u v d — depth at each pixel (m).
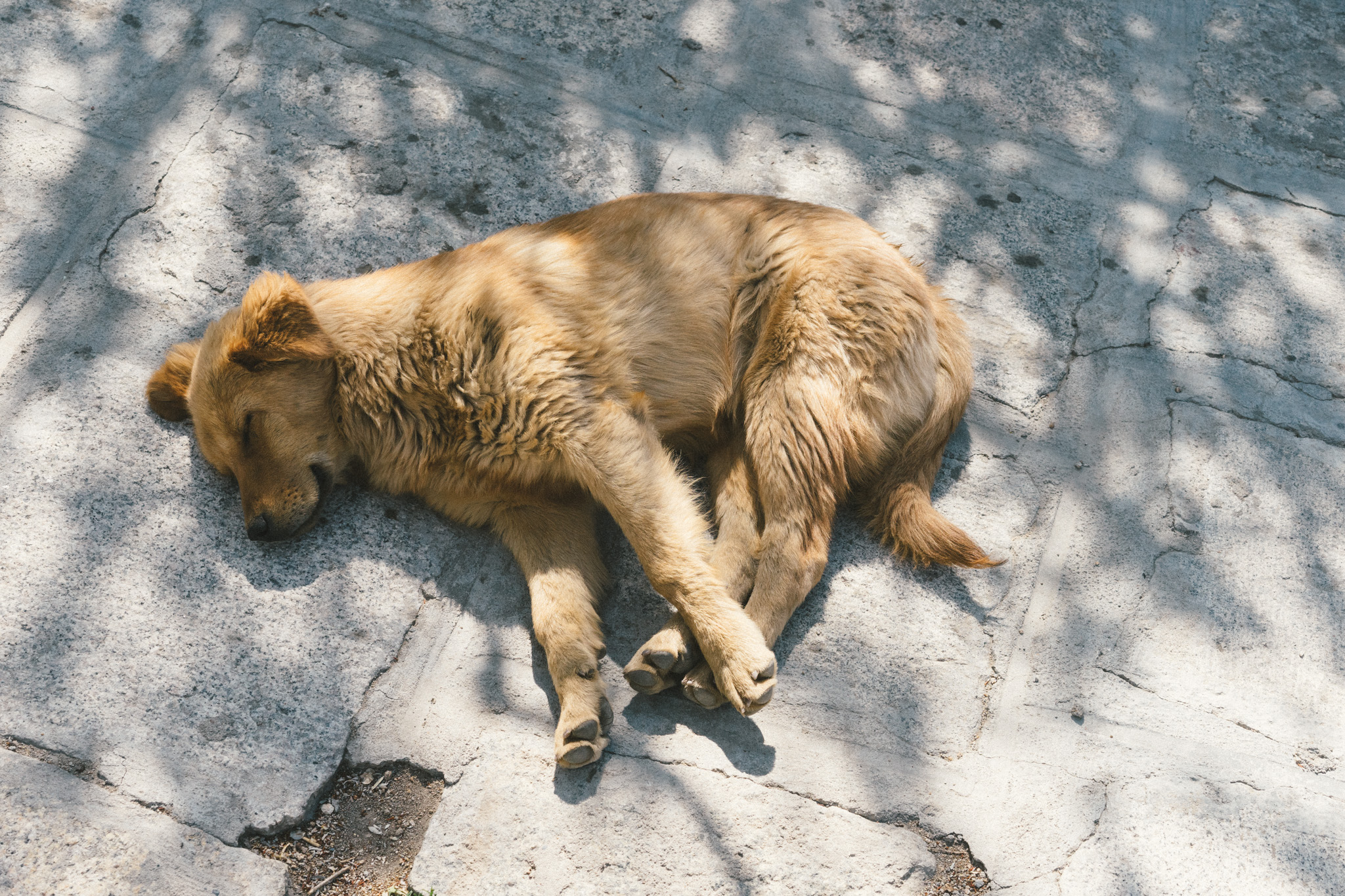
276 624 1.62
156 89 1.93
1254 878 1.55
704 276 1.73
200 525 1.67
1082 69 2.09
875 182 1.95
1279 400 1.83
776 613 1.63
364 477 1.72
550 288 1.68
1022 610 1.68
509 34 2.03
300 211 1.86
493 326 1.66
